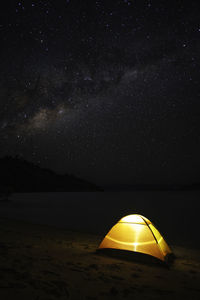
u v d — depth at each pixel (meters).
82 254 4.83
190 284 3.50
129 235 5.04
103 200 34.34
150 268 4.25
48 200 31.23
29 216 14.09
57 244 5.86
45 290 2.58
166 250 5.12
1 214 14.89
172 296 2.93
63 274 3.26
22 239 6.25
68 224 11.23
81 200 33.19
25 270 3.21
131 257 4.76
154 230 5.17
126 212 17.25
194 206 23.53
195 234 9.14
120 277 3.47
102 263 4.20
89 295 2.64
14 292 2.40
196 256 5.71
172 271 4.21
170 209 20.27
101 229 10.00
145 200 34.94
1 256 3.90
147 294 2.91
